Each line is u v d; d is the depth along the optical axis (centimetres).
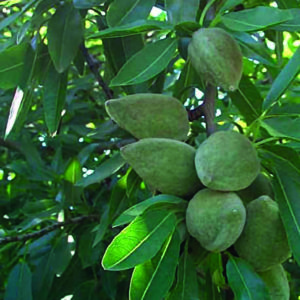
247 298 24
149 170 26
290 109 31
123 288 44
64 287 44
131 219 25
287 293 27
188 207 25
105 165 35
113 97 43
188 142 38
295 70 29
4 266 48
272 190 28
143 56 30
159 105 27
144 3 32
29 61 37
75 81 57
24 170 47
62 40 36
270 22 28
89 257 42
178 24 29
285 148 28
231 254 26
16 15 37
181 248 27
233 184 25
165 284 24
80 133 52
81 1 36
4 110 55
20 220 52
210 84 29
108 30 30
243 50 36
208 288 27
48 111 38
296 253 25
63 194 44
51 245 44
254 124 29
